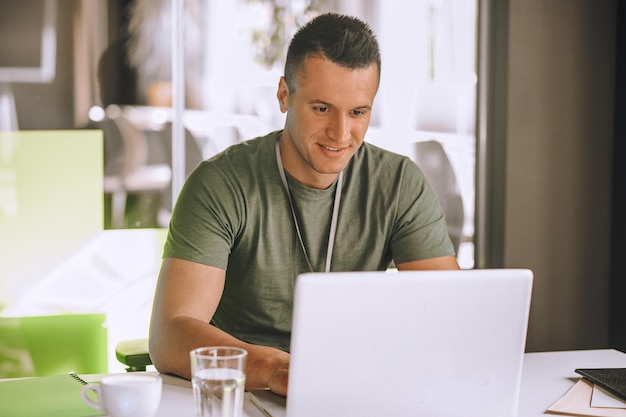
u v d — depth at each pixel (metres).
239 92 3.88
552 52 4.30
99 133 3.70
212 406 1.36
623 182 4.33
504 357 1.51
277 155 2.11
